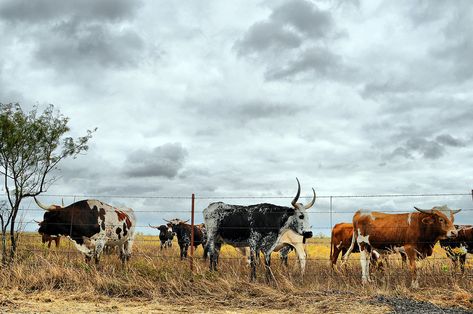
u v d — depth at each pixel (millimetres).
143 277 11984
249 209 13891
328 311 9375
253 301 10367
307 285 11695
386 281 12281
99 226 14641
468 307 9680
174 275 12016
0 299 10023
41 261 12891
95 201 15062
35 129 14469
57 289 11242
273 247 13680
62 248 17594
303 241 14969
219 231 13930
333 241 16562
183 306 9992
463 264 13500
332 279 12523
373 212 13883
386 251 13680
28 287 11258
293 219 13617
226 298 10734
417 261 13281
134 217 16219
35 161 14305
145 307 9812
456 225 16406
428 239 12961
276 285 11680
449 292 10953
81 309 9375
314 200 13781
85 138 15055
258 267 13719
